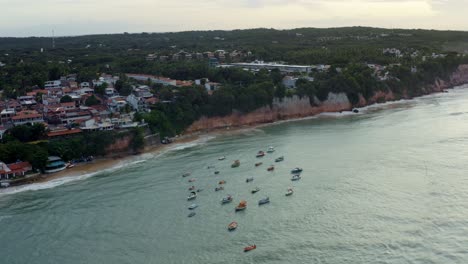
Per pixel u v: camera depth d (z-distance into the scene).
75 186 151.88
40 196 144.12
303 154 172.50
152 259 102.88
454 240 103.75
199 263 100.19
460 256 97.69
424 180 137.75
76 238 114.56
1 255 108.25
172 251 105.56
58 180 159.12
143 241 110.94
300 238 108.38
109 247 109.19
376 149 172.38
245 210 124.94
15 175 159.25
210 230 114.62
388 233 108.31
